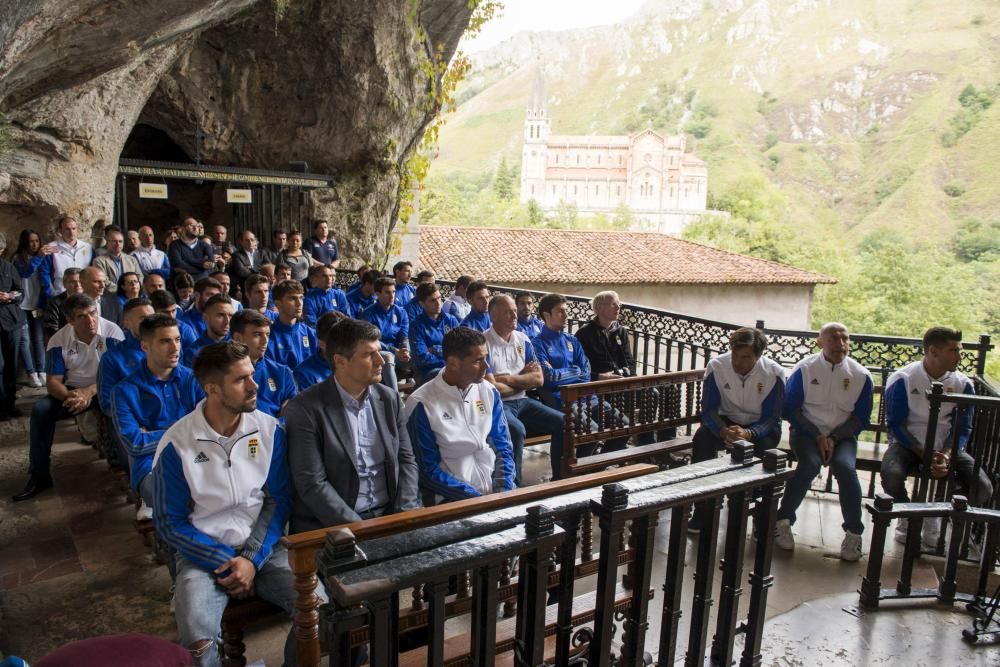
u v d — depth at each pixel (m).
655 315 6.51
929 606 3.32
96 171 8.84
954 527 3.28
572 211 100.25
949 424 4.34
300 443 2.78
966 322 54.00
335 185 13.62
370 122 13.37
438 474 3.28
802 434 4.32
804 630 3.10
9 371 6.26
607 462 4.46
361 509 2.97
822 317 55.47
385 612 1.42
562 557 1.83
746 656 2.27
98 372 4.15
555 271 22.58
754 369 4.44
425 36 13.55
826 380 4.28
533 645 1.66
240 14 11.45
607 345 5.74
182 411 3.76
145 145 14.58
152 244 8.44
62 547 3.81
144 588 3.40
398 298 8.30
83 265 7.66
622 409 4.89
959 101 148.88
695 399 4.98
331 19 12.00
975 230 109.88
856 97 173.75
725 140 168.00
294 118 13.08
